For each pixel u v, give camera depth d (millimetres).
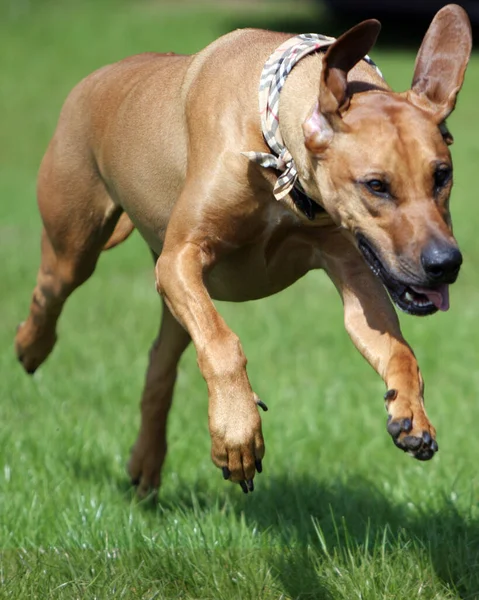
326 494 8602
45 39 42625
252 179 6957
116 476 9219
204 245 7180
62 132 8859
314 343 13406
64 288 9109
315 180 6477
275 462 9328
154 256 9219
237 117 7012
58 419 10172
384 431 10148
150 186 8023
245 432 6441
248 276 7598
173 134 7742
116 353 12867
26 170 26828
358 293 7148
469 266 17469
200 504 8727
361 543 7625
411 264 5969
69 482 8719
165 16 46562
